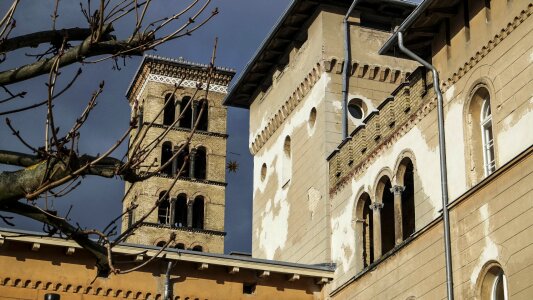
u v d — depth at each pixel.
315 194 42.03
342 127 41.91
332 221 40.44
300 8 44.44
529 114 27.39
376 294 35.09
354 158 39.19
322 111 42.38
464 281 29.17
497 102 29.06
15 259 36.47
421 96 34.09
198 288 38.69
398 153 35.28
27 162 13.13
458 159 30.84
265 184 48.62
